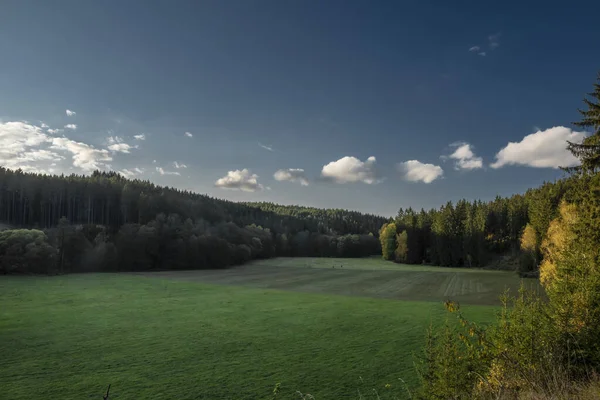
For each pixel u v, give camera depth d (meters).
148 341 32.59
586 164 24.95
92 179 148.50
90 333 35.12
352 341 32.50
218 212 165.75
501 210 121.19
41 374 24.62
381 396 20.59
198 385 22.94
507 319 8.17
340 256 170.75
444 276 93.00
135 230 114.62
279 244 171.12
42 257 87.00
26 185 125.62
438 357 8.50
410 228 141.12
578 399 5.54
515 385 6.71
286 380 23.64
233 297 60.97
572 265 8.64
